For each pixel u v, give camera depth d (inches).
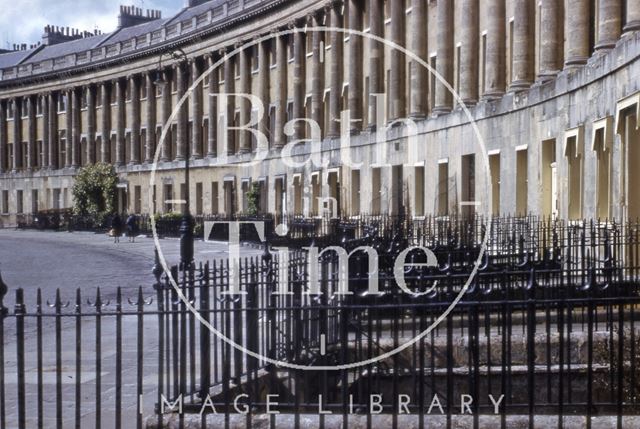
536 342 523.5
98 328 370.6
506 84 1370.6
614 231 674.8
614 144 869.8
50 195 3986.2
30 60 4382.4
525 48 1263.5
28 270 1459.2
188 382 482.9
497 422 382.9
